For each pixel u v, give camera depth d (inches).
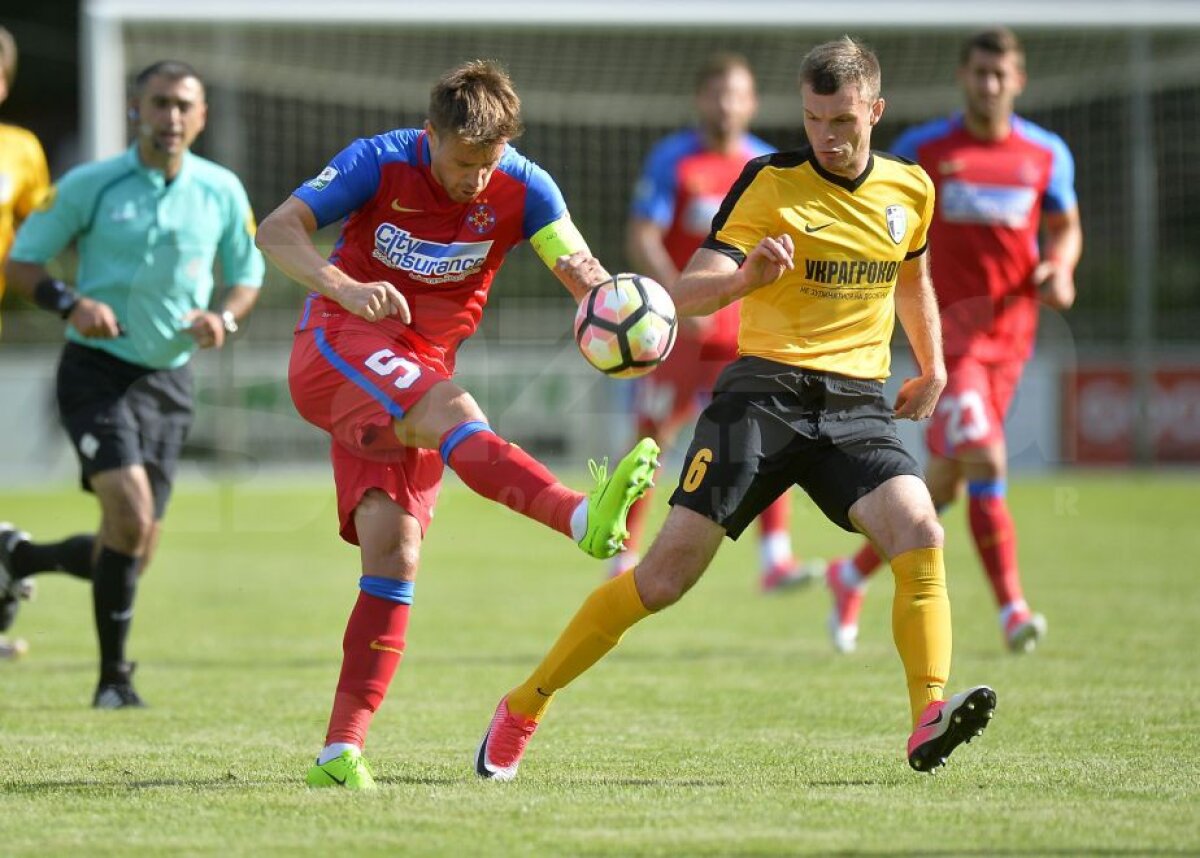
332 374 657.6
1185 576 1533.0
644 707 882.1
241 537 2052.2
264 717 850.8
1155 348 2600.9
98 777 670.5
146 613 1348.4
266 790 632.4
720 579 1660.9
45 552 1007.0
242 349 2429.9
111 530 898.1
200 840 540.7
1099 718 820.6
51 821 573.3
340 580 1608.0
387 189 653.9
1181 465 2630.4
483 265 681.6
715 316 1437.0
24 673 1026.1
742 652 1122.0
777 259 628.1
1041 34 2255.2
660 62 2472.9
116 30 1963.6
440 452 633.6
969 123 1155.9
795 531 2119.8
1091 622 1231.5
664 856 514.6
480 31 2123.5
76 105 3983.8
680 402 1466.5
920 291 711.7
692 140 1515.7
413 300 675.4
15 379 2635.3
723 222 678.5
